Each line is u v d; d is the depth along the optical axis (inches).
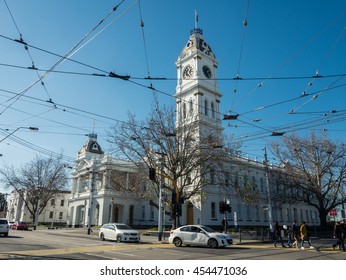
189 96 2020.2
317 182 1590.8
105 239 1027.3
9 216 3713.1
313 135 1594.5
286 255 610.5
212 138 1256.8
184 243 821.9
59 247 724.7
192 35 2207.2
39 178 2287.2
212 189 1822.1
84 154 2620.6
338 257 576.4
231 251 700.7
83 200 2224.4
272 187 2159.2
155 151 1210.0
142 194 1290.6
